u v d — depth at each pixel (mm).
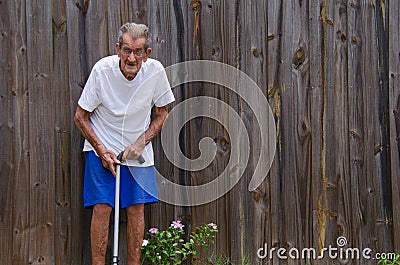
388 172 3699
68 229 3223
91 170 3068
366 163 3660
